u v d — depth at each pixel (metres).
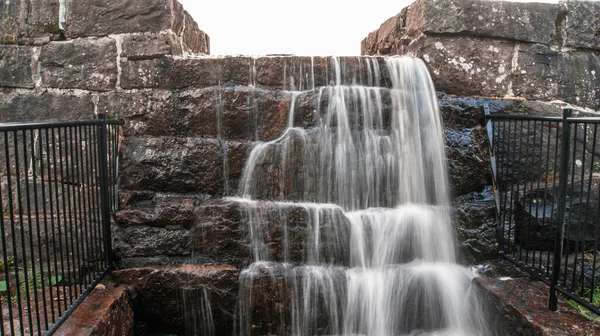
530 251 3.47
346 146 3.43
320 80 3.54
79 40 3.48
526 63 3.74
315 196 3.39
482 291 2.96
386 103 3.53
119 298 2.72
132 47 3.46
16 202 3.50
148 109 3.45
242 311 3.03
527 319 2.46
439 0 3.63
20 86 3.52
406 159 3.49
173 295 3.02
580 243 3.39
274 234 3.17
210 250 3.18
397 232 3.25
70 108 3.51
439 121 3.53
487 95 3.73
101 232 3.17
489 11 3.67
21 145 3.52
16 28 3.49
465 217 3.38
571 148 3.59
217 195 3.42
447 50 3.70
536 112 3.70
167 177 3.39
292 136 3.39
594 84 3.79
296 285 3.02
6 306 2.66
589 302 2.48
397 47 4.25
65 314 2.32
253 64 3.50
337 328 3.05
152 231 3.20
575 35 3.76
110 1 3.44
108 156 3.28
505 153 3.62
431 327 3.08
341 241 3.19
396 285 3.07
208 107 3.43
